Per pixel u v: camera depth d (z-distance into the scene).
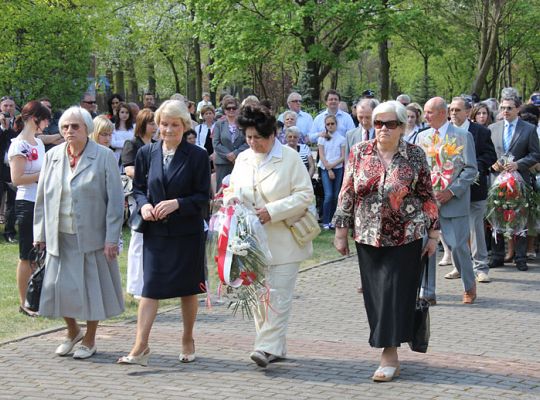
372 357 7.51
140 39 42.09
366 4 26.94
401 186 6.68
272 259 7.13
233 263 6.92
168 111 7.04
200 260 7.17
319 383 6.69
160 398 6.32
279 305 7.14
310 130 16.14
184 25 29.44
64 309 7.38
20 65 22.09
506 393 6.41
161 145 7.19
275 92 42.97
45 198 7.49
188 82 47.50
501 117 12.77
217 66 28.45
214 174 13.46
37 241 7.58
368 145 6.87
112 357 7.50
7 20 21.78
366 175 6.77
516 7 37.12
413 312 6.77
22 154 9.00
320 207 16.45
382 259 6.79
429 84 39.12
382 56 34.62
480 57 31.20
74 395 6.41
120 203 7.50
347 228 7.01
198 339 8.20
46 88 22.42
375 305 6.81
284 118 15.12
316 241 14.31
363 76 56.72
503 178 12.11
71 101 22.78
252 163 7.27
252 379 6.81
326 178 15.48
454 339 8.29
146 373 6.99
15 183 9.00
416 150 6.80
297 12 26.50
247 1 28.41
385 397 6.33
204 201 7.08
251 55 28.11
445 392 6.44
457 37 33.25
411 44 31.28
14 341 8.03
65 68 22.64
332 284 11.08
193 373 6.99
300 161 7.24
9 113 14.13
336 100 15.49
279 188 7.12
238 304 6.97
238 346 7.91
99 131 9.54
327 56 28.02
